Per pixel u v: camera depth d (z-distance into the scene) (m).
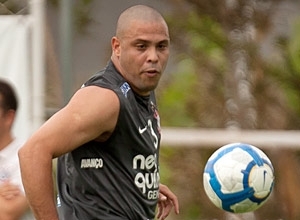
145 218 17.89
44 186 16.14
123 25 17.34
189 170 32.12
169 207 20.61
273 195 32.12
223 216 31.94
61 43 24.80
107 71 17.47
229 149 19.52
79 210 17.41
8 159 22.17
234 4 34.00
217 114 33.78
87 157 17.30
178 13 34.31
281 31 34.22
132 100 17.25
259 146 26.39
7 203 21.77
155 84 17.42
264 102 33.66
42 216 16.22
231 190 19.19
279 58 33.94
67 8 24.55
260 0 34.09
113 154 17.33
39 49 23.67
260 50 34.03
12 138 22.53
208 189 19.52
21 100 23.41
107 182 17.36
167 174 32.12
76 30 33.69
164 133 26.05
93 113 16.52
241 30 34.09
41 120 23.45
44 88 25.89
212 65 34.19
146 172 17.73
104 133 17.03
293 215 32.06
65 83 24.45
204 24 34.22
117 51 17.53
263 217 32.09
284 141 26.20
